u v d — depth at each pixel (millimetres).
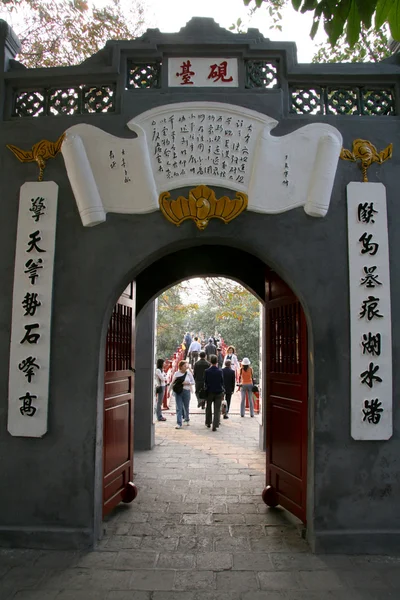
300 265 4047
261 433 7402
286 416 4539
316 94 4281
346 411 3924
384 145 4176
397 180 4152
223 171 4059
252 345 19234
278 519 4453
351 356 3932
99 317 4039
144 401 7395
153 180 4055
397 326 4016
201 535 4074
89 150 4066
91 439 3930
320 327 3982
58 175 4180
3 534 3838
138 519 4430
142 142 4031
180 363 9477
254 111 4062
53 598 3078
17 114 4340
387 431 3881
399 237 4102
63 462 3920
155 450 7305
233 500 4980
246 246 4133
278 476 4684
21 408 3939
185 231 4082
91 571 3438
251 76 4270
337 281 4035
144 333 7465
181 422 9367
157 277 6391
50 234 4082
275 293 4961
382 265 4027
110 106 4273
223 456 6918
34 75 4246
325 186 3982
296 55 4234
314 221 4082
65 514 3875
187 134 4062
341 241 4070
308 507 3955
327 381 3936
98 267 4078
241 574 3406
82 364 4000
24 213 4117
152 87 4277
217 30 4277
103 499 4168
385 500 3865
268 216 4090
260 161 4023
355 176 4129
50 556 3678
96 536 3902
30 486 3914
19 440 3961
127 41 4242
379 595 3148
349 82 4266
